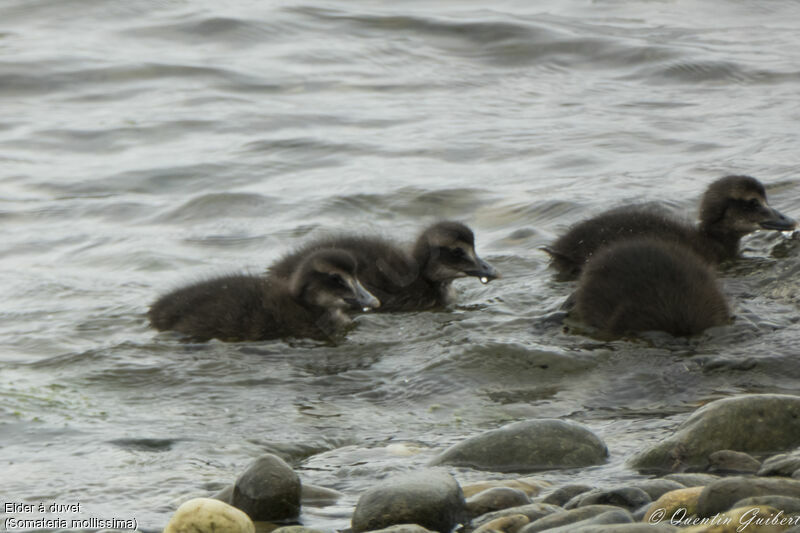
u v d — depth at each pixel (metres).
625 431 11.54
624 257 15.45
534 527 8.67
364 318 16.75
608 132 26.97
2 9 38.62
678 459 10.32
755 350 13.91
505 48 35.62
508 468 10.56
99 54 34.00
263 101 30.39
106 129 27.89
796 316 15.20
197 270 19.11
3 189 23.95
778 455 10.08
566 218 21.02
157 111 29.39
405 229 21.11
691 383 13.10
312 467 10.82
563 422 10.98
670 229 18.22
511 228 20.89
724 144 25.44
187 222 21.97
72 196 23.56
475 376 13.69
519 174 23.95
